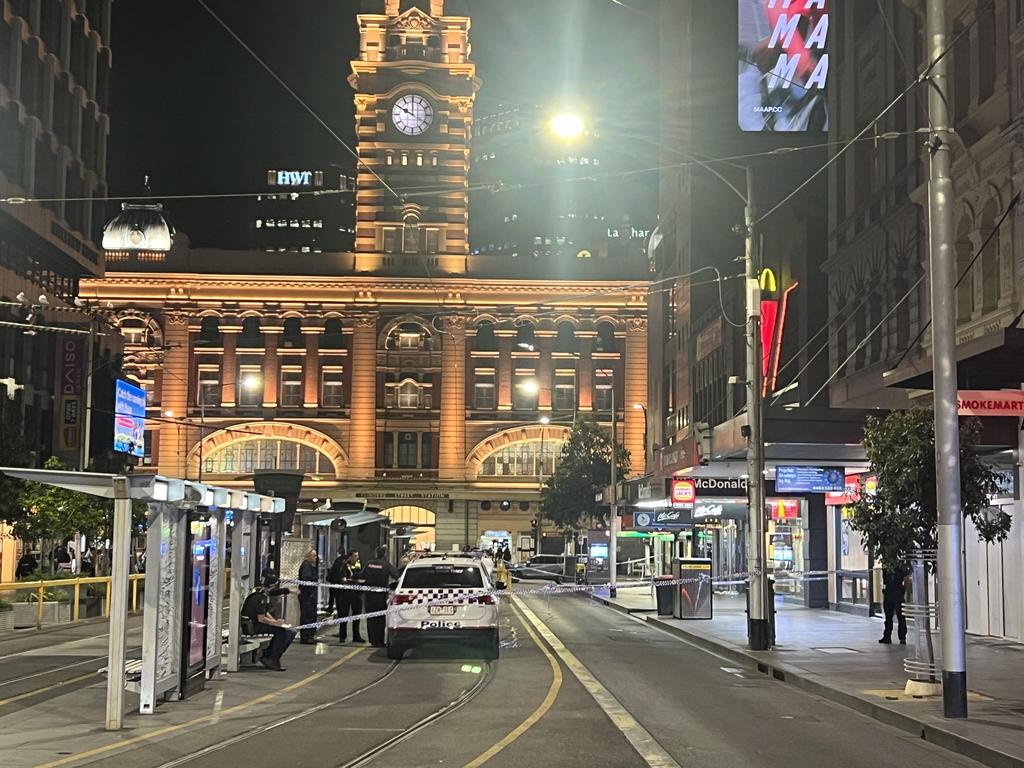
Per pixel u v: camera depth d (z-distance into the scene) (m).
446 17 98.62
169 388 95.12
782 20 69.12
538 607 43.06
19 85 50.91
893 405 27.25
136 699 16.06
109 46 66.88
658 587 35.72
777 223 58.53
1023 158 25.27
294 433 96.00
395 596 22.06
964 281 28.69
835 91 41.06
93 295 95.44
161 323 96.00
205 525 17.05
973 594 27.45
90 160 62.66
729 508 40.91
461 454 96.81
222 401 95.81
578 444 80.12
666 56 79.94
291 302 96.50
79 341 57.28
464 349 97.88
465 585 22.22
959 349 19.86
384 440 97.25
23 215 50.91
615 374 98.31
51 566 48.00
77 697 16.42
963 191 28.58
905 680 18.47
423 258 97.69
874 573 33.28
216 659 18.19
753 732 13.89
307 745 12.68
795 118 68.25
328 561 36.25
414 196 98.06
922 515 17.11
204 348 96.06
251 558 20.89
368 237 97.81
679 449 38.97
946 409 14.95
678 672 20.69
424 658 22.73
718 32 69.19
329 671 20.23
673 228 77.31
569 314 98.25
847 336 38.69
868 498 17.69
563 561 72.12
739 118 68.50
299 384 96.81
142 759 11.77
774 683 19.28
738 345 58.44
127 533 13.82
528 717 14.83
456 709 15.59
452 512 96.88
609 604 43.59
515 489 97.00
